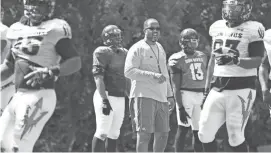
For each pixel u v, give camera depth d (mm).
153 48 25391
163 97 25297
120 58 27375
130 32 35094
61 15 34750
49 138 35062
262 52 22172
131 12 35219
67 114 35031
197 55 29375
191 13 36469
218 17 36500
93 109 35219
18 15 34031
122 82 27547
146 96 24875
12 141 19188
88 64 35062
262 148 35719
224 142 34875
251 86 22266
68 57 19422
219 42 22375
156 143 25781
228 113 22203
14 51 19500
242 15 22078
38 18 19391
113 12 35000
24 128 19047
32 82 19062
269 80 24516
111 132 27688
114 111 27406
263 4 35906
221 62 22031
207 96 22938
